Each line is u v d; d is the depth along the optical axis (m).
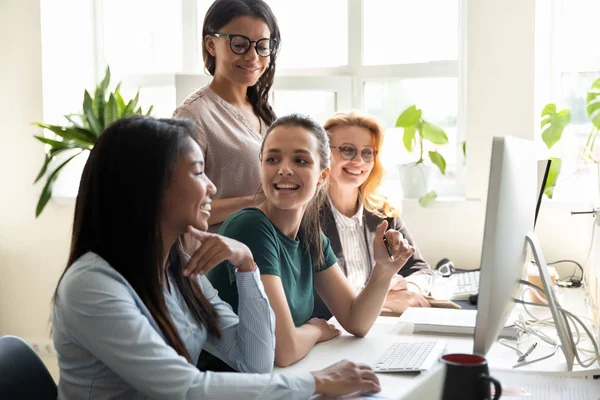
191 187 1.49
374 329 2.18
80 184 1.48
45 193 4.20
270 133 1.97
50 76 4.34
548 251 3.64
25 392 1.46
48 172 4.33
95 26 4.56
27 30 4.29
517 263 1.55
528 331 2.03
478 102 3.68
